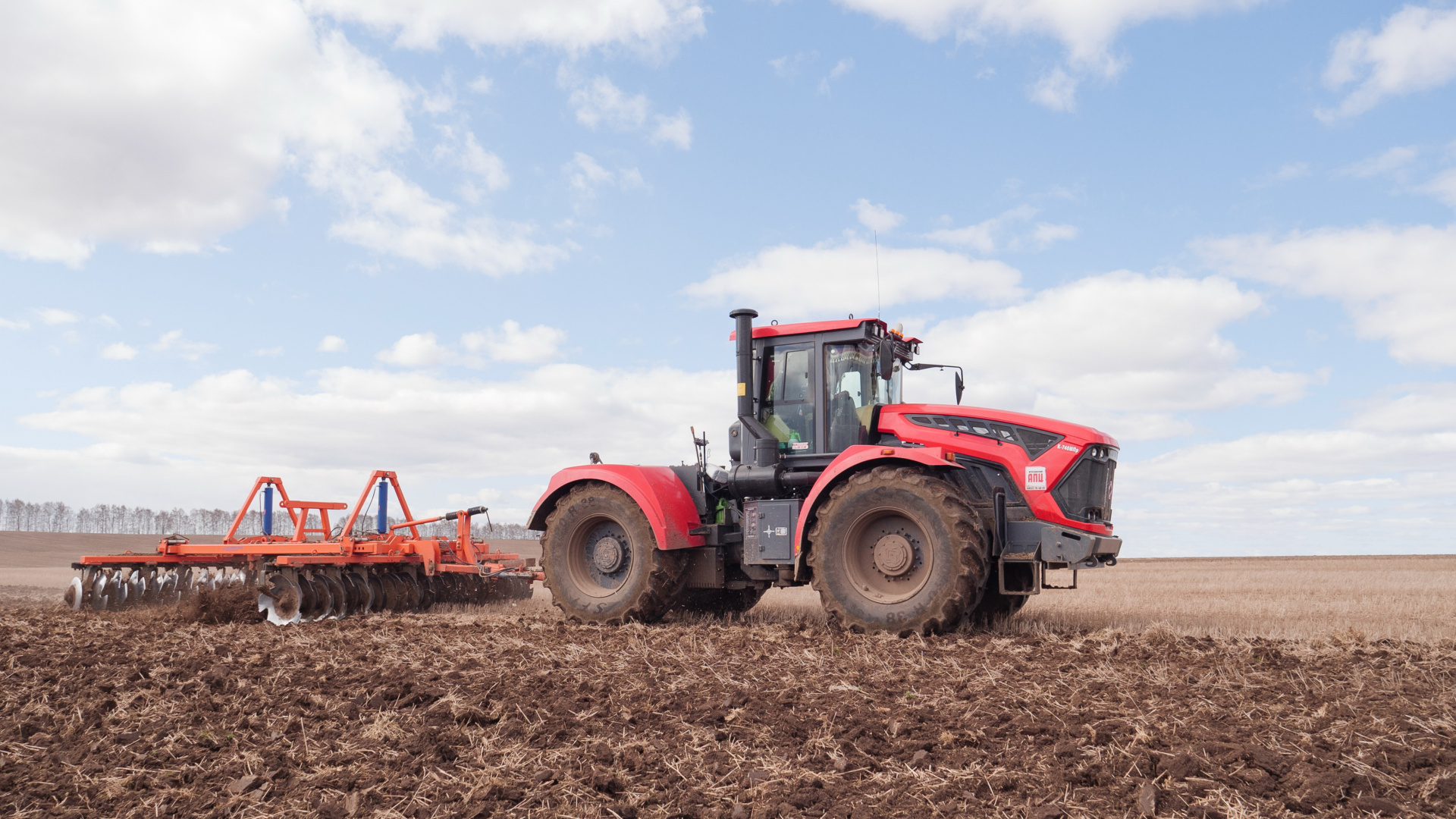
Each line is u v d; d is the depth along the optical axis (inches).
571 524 345.4
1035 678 196.4
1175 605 411.5
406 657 239.5
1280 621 330.3
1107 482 297.7
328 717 175.8
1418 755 133.9
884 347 296.7
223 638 293.1
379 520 457.7
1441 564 1391.5
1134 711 163.6
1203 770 131.5
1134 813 118.4
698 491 347.3
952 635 272.1
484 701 181.6
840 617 284.5
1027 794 126.4
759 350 335.6
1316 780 125.5
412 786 137.7
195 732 168.2
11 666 232.7
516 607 434.9
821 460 319.0
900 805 123.7
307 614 378.3
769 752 148.2
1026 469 288.2
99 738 167.9
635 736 158.2
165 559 428.8
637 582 329.1
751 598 377.1
